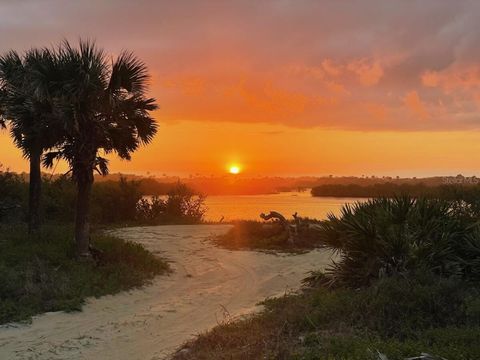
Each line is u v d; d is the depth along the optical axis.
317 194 94.88
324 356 5.73
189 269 15.10
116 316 9.94
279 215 19.72
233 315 9.70
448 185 22.14
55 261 13.20
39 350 7.89
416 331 6.54
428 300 7.21
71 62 12.86
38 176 17.64
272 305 9.83
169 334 8.77
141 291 12.10
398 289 7.70
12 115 14.31
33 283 10.96
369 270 9.88
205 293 12.12
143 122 14.48
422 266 8.77
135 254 14.92
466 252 9.79
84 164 13.69
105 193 28.81
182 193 32.41
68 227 20.53
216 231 23.52
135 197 29.39
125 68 13.52
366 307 7.50
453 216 10.76
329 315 7.78
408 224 10.12
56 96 12.77
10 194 24.06
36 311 9.85
